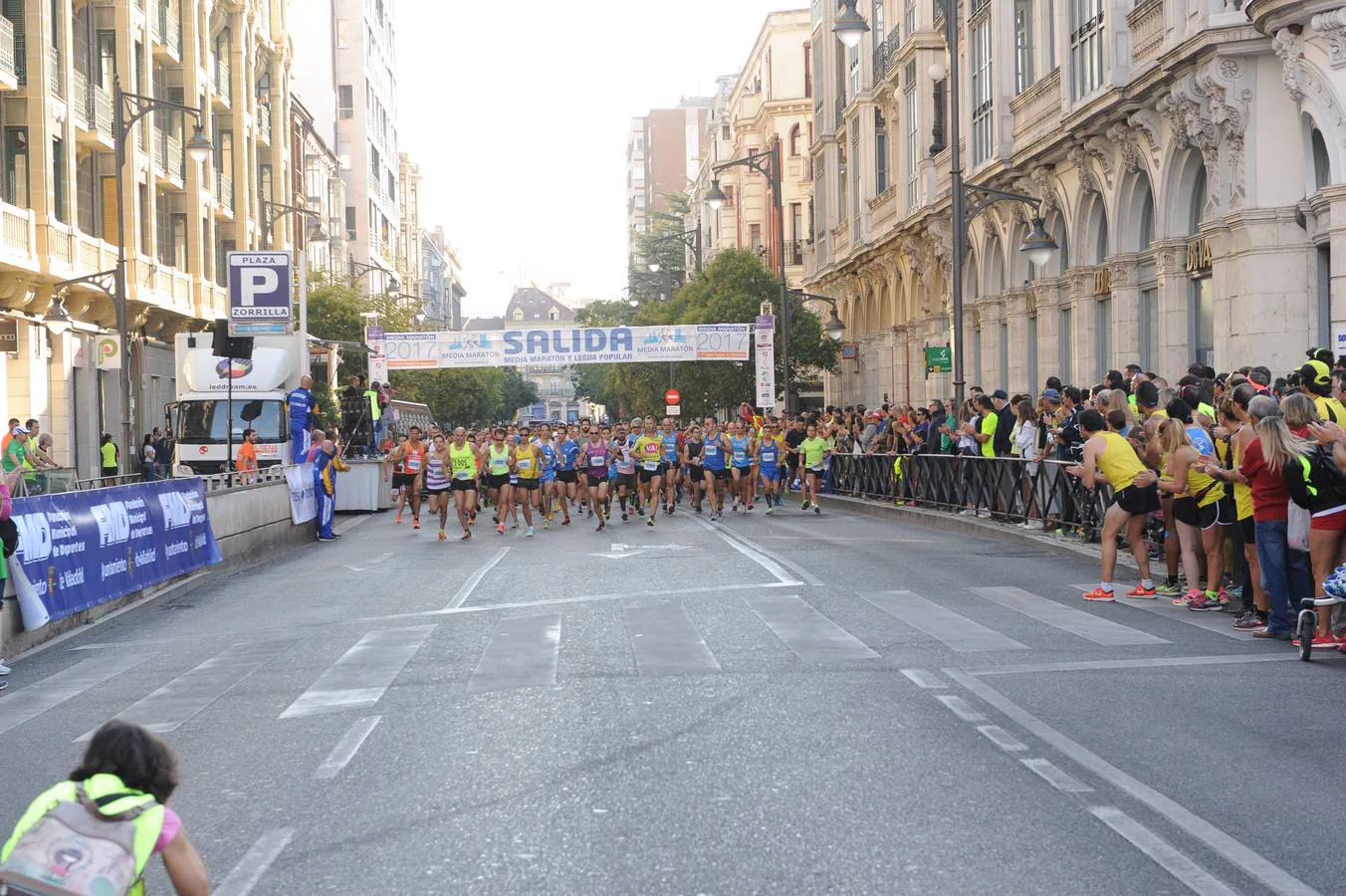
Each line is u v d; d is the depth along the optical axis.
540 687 9.31
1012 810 6.12
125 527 15.22
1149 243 25.91
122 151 30.19
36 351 34.91
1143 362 26.02
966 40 36.00
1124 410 14.36
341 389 37.53
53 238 33.88
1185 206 23.83
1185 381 13.70
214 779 7.24
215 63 51.16
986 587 14.15
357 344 41.00
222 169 52.47
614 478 28.06
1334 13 17.98
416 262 123.25
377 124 99.56
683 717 8.20
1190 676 9.26
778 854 5.56
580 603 13.69
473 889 5.28
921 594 13.64
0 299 32.94
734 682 9.26
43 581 12.95
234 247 52.88
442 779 6.99
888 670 9.58
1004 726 7.81
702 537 22.03
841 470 33.16
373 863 5.66
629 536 23.19
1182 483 12.16
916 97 40.75
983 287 35.78
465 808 6.41
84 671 11.35
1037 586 14.23
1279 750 7.18
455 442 24.11
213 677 10.54
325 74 88.44
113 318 39.78
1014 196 23.98
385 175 103.81
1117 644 10.57
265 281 28.45
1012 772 6.80
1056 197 29.88
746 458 28.58
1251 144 20.52
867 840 5.72
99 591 14.24
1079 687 8.91
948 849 5.58
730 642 10.93
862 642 10.78
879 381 48.09
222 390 31.81
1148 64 22.75
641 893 5.15
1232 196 21.02
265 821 6.36
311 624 13.28
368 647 11.52
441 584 16.17
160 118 44.94
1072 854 5.50
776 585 14.60
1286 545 10.68
